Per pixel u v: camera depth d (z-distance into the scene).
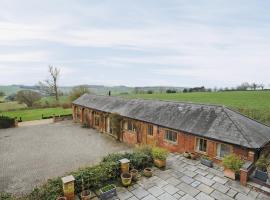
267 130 15.93
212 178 12.33
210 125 15.57
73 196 9.85
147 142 20.73
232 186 11.41
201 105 18.61
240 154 13.09
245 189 11.11
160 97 57.09
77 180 10.48
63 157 19.27
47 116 42.72
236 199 10.22
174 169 13.56
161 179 12.23
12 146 22.73
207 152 15.06
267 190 10.64
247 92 61.53
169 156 15.98
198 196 10.50
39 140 25.14
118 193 10.76
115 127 24.50
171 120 18.56
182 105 20.30
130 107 25.39
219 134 14.28
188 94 63.97
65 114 43.69
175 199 10.26
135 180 12.03
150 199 10.26
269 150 15.16
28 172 16.05
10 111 51.12
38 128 31.91
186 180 12.11
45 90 63.97
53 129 31.16
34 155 19.84
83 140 25.08
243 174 11.49
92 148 21.94
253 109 28.61
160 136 19.08
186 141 16.50
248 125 15.07
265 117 25.80
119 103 28.42
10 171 16.23
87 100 36.12
